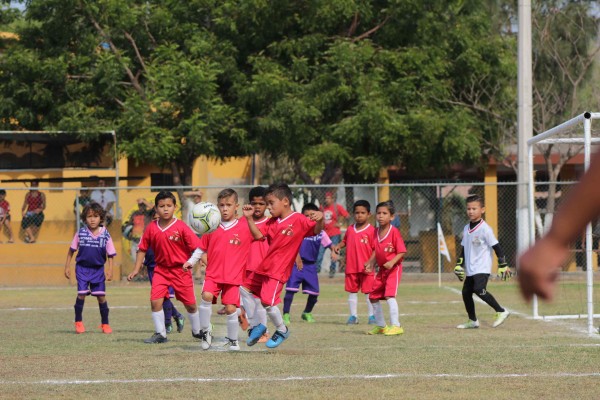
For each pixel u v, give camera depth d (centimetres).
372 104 3922
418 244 4691
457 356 1620
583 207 238
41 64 4134
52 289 3762
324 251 4194
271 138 4153
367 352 1695
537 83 4806
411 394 1209
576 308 2812
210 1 4228
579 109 4822
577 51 4731
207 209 1725
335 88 4034
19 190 4022
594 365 1497
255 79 4000
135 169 5344
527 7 3628
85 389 1267
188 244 1844
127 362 1568
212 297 1731
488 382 1316
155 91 4044
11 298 3319
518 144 3634
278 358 1611
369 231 2322
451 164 4538
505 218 4944
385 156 4200
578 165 5034
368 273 2206
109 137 4181
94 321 2470
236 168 5956
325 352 1702
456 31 4331
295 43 4119
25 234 4025
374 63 4169
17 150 4309
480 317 2522
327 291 3591
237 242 1720
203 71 4000
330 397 1188
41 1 4134
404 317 2523
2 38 4747
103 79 4088
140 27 4300
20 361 1587
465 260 2228
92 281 2148
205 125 3966
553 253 241
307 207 2542
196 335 1866
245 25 4222
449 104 4550
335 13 4066
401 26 4209
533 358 1588
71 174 4378
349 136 3953
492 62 4509
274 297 1638
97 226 2150
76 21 4244
